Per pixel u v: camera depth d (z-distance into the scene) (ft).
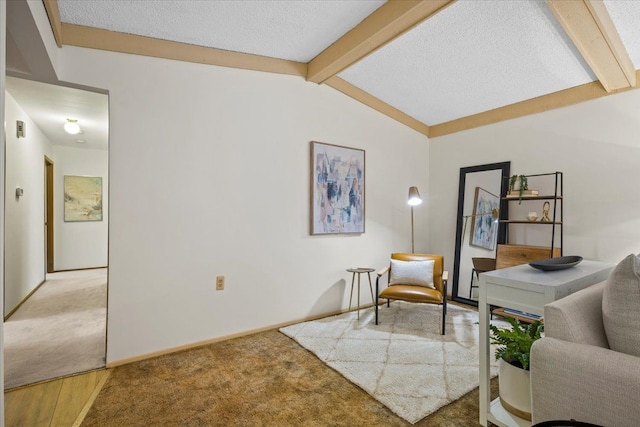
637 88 9.32
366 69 10.90
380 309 12.29
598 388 3.33
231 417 5.99
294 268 10.91
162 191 8.67
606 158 9.87
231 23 8.27
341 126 12.06
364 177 12.64
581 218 10.36
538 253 10.61
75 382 7.23
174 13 7.68
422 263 11.00
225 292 9.60
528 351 5.44
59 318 11.37
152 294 8.53
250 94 10.05
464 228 13.34
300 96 11.03
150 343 8.48
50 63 7.01
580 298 4.33
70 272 19.53
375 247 13.06
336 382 7.16
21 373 7.60
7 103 11.26
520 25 7.98
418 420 5.85
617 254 9.64
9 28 5.85
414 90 11.94
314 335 9.75
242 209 9.89
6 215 11.34
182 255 8.95
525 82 10.49
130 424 5.82
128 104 8.26
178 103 8.91
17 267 12.50
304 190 11.14
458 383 7.02
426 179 14.92
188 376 7.46
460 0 7.37
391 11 7.68
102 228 21.26
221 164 9.53
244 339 9.57
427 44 9.11
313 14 8.11
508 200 11.99
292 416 6.01
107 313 7.97
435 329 10.14
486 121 12.80
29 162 13.97
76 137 17.66
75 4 7.11
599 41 7.45
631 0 6.71
